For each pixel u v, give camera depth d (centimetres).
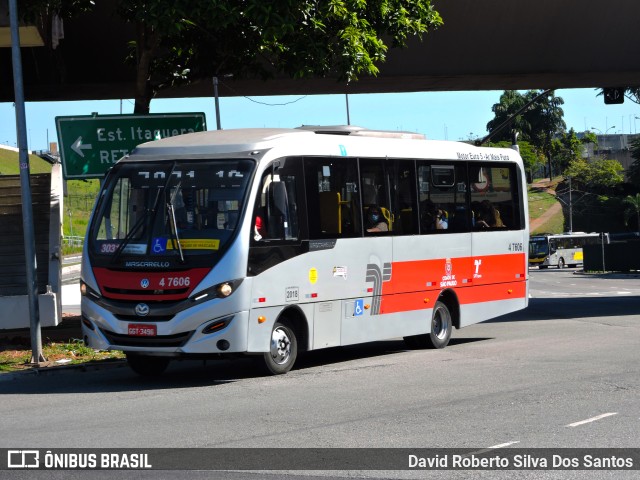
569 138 15825
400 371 1472
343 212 1592
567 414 1059
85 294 1414
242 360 1727
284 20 1867
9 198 2391
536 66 2930
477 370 1459
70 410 1160
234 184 1403
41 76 2672
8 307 1881
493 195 2002
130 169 1449
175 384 1395
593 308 3203
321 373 1472
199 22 1994
